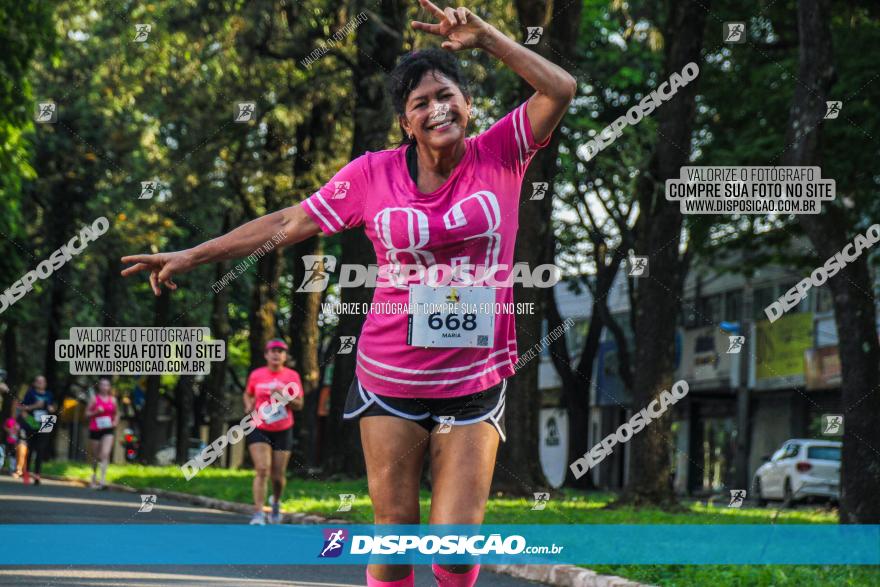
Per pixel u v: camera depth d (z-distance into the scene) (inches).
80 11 1584.6
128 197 1729.8
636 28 1827.0
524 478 1180.5
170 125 1734.7
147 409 2112.5
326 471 1451.8
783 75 1338.6
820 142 798.5
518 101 1347.2
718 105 1439.5
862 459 770.8
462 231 252.4
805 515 1144.8
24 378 2511.1
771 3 1315.2
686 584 535.5
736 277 2410.2
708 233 1562.5
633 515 920.3
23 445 1363.2
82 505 953.5
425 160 255.6
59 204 1900.8
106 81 1540.4
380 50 1334.9
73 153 1820.9
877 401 778.8
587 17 1859.0
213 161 1589.6
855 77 1218.6
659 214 1077.1
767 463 1840.6
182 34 1418.6
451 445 259.3
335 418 1451.8
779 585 535.5
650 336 1071.0
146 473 1596.9
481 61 1258.6
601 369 2925.7
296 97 1453.0
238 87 1455.5
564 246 2191.2
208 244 261.9
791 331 2198.6
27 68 1121.4
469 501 255.6
